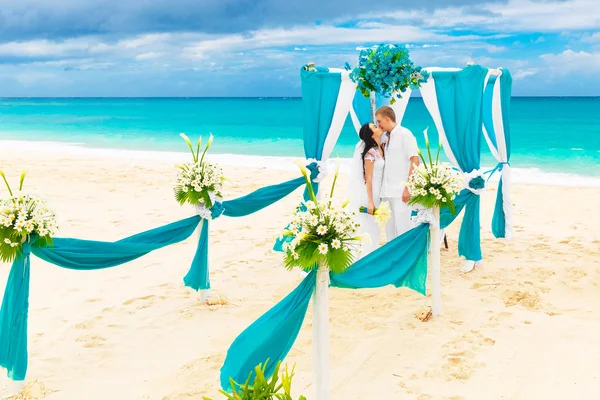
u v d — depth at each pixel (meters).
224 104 107.31
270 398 3.49
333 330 6.00
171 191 13.79
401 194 6.92
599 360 5.21
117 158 20.81
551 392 4.71
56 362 5.45
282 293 7.12
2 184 14.46
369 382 4.96
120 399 4.79
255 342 4.36
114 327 6.20
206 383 4.98
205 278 6.73
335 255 3.95
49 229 4.86
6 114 63.06
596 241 8.88
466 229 7.52
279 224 10.73
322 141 7.64
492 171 8.84
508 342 5.61
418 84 6.95
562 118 48.25
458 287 7.11
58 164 18.52
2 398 4.86
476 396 4.67
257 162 19.95
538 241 9.02
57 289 7.41
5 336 4.88
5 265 8.41
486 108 8.67
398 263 5.50
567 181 15.48
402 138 6.86
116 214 11.38
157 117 57.06
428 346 5.57
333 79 7.38
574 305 6.50
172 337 5.93
